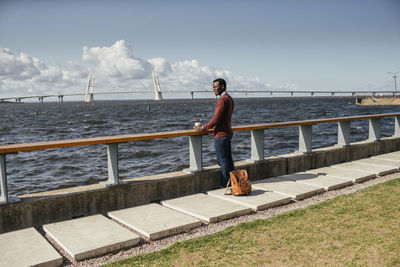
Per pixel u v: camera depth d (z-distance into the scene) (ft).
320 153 26.14
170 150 66.49
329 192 19.72
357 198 17.22
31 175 45.96
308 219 14.55
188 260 11.13
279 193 18.85
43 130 128.98
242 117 198.90
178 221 14.70
